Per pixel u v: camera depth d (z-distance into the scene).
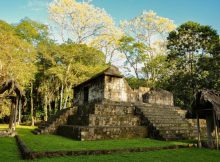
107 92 16.41
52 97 30.84
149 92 21.27
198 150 8.71
